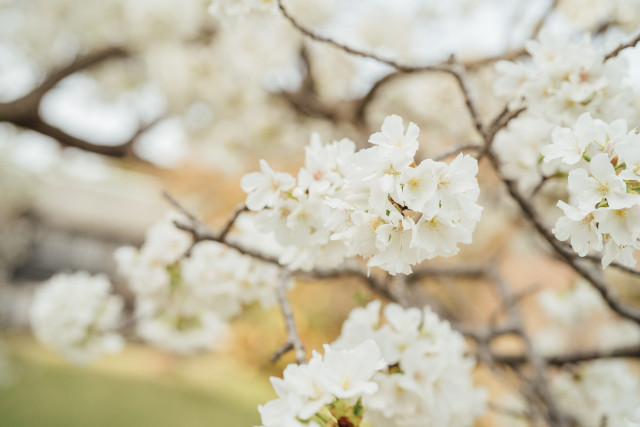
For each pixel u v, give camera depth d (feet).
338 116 14.15
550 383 8.13
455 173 3.20
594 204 3.18
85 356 8.74
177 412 32.78
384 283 7.62
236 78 13.74
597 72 4.63
